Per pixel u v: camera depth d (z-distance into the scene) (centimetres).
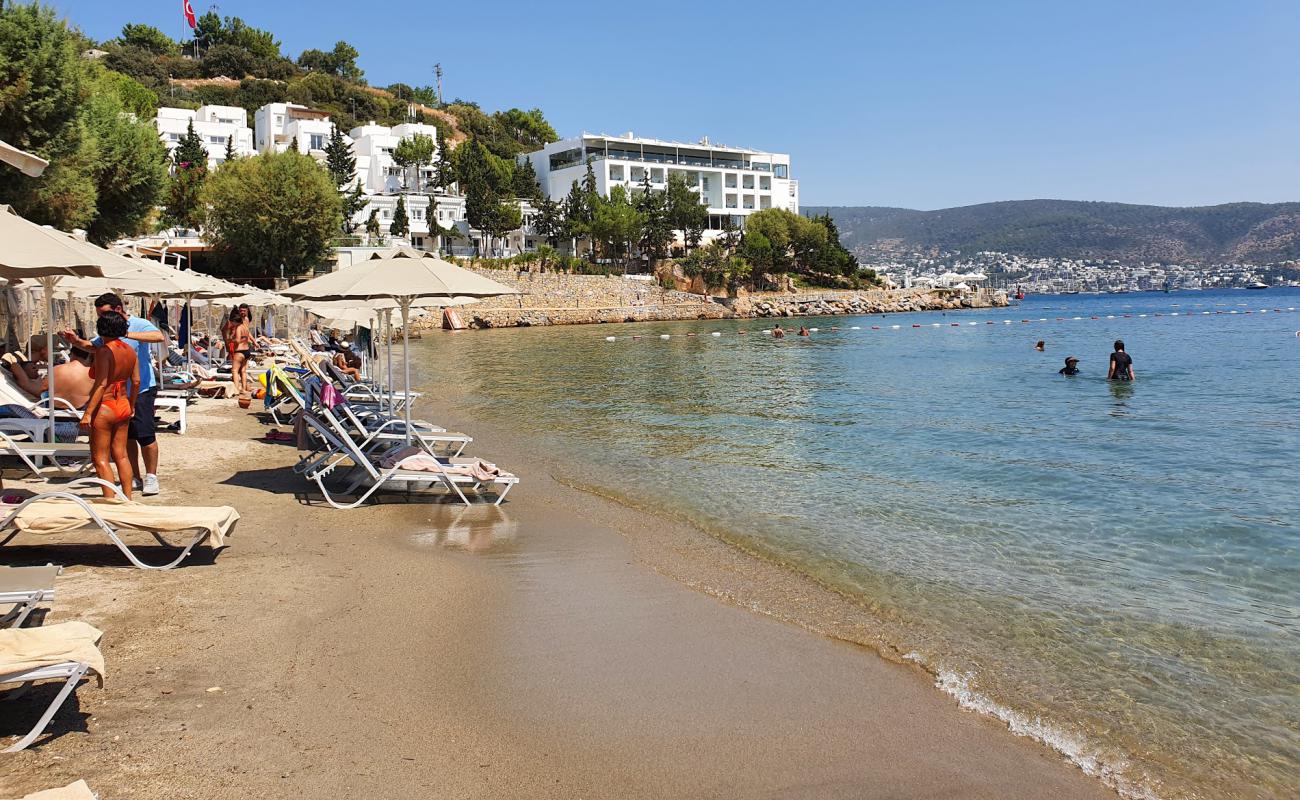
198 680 502
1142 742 484
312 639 582
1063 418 1884
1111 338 5150
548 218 10325
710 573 789
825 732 486
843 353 4259
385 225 9456
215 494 1002
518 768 432
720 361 3788
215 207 5872
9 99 2309
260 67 14038
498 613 668
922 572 798
